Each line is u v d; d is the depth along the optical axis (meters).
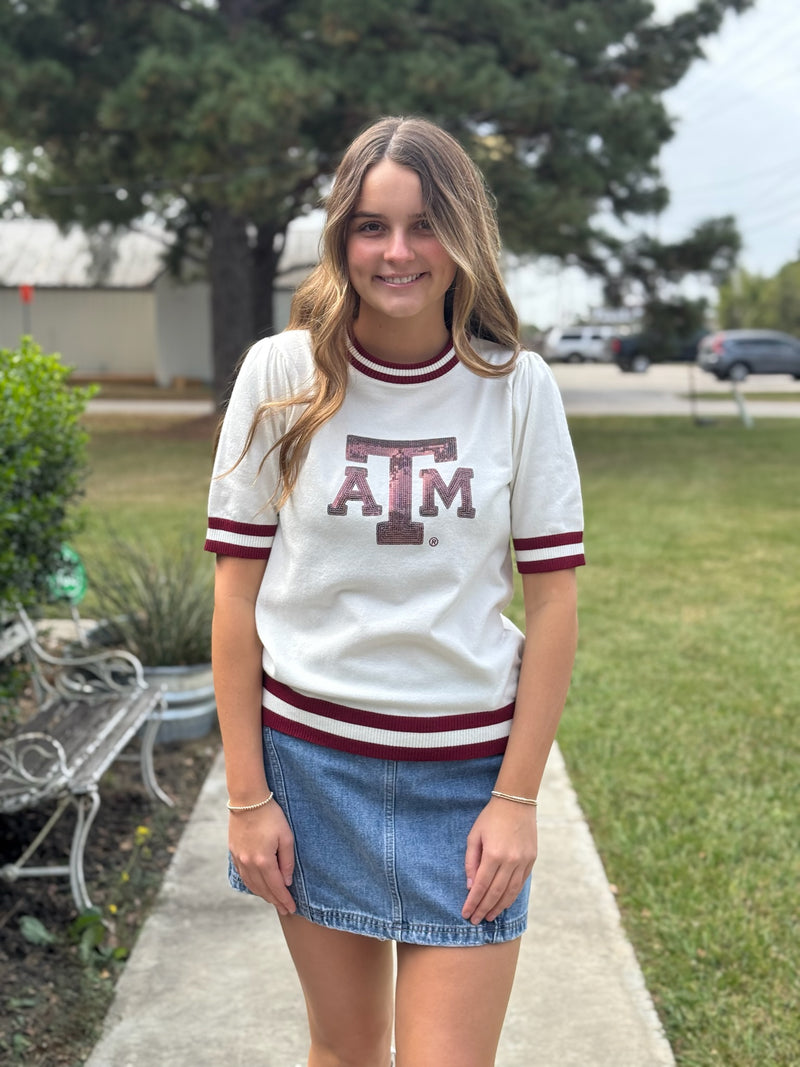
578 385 29.17
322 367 1.49
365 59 12.76
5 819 3.39
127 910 2.99
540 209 13.75
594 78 15.59
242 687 1.59
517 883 1.53
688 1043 2.44
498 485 1.51
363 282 1.49
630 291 17.92
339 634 1.52
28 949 2.73
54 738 3.16
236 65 11.95
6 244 28.23
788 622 6.05
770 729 4.38
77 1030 2.45
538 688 1.54
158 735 4.17
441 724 1.53
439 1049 1.52
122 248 28.09
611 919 2.91
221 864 3.24
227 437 1.57
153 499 10.18
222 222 15.57
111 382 27.75
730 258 17.36
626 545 8.23
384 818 1.55
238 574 1.58
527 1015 2.50
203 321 27.16
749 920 2.92
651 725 4.41
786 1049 2.40
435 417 1.52
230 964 2.72
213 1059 2.36
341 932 1.64
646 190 16.67
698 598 6.60
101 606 4.49
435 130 1.50
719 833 3.44
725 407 22.17
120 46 13.75
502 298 1.56
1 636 3.48
